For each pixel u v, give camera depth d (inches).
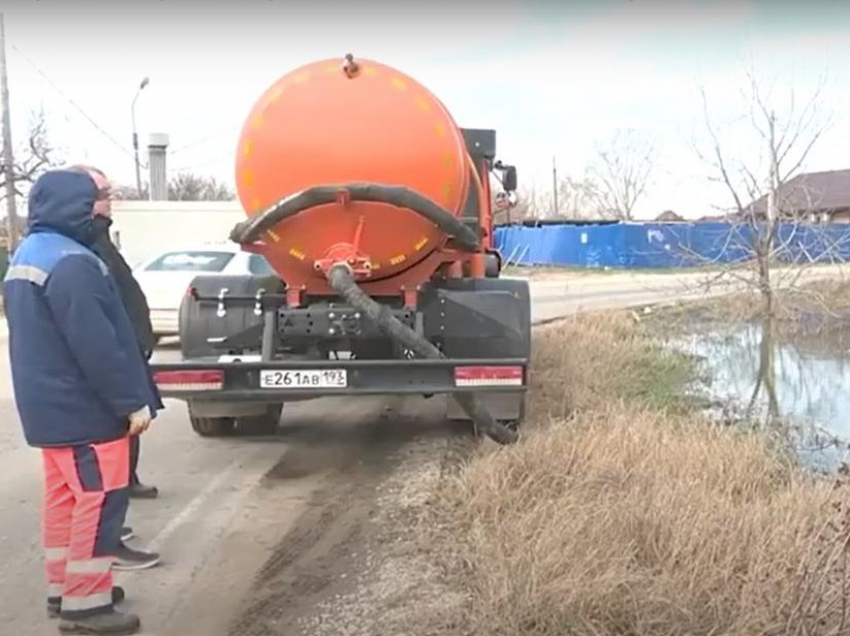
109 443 162.6
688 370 504.4
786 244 720.3
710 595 158.6
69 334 155.6
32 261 158.1
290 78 263.1
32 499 247.3
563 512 188.7
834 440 335.3
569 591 156.6
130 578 190.7
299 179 260.1
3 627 168.6
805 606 149.3
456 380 254.4
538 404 343.9
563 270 1672.0
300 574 191.9
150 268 542.0
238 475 271.0
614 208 2573.8
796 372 525.3
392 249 262.4
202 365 255.1
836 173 1750.7
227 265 540.7
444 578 185.0
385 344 275.0
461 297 278.5
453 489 235.5
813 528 175.8
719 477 226.5
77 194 160.9
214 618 171.9
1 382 454.6
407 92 262.7
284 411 364.2
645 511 185.0
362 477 266.4
